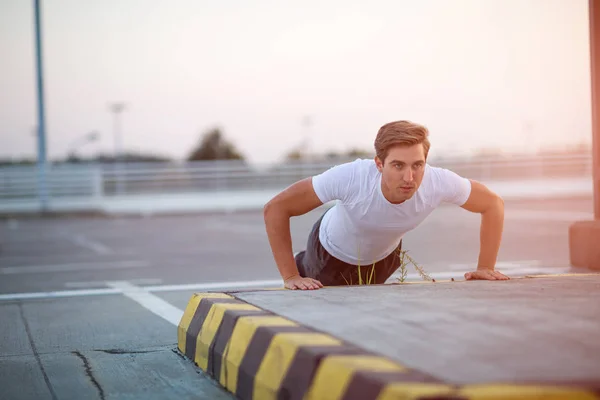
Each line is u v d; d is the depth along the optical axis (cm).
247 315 314
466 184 405
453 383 205
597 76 666
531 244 1102
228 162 2922
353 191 393
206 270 891
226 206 2772
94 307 606
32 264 1033
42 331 497
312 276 471
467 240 1274
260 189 2945
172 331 486
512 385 204
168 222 2061
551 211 1903
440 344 252
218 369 328
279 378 259
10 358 408
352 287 394
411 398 193
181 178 2852
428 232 1464
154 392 321
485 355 237
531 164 2830
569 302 327
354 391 215
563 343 251
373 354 239
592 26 668
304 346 251
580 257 665
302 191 399
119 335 475
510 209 2009
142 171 2786
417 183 372
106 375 358
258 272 855
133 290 714
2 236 1691
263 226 1795
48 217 2505
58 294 696
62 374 364
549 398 198
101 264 1005
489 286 382
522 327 276
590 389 202
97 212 2600
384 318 298
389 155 368
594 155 673
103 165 2744
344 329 279
